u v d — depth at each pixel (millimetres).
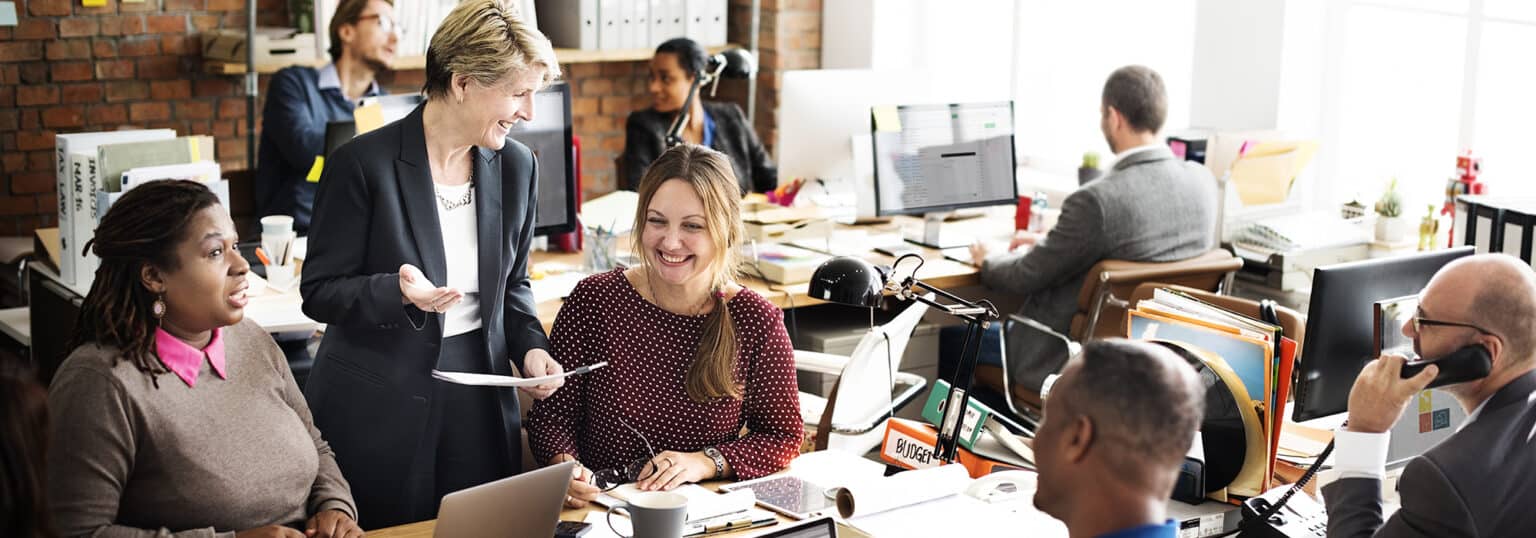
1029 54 6133
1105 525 1544
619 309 2676
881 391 3365
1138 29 5621
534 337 2779
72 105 5805
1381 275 2877
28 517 1530
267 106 4980
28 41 5672
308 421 2387
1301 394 2861
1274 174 4445
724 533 2371
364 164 2539
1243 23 4969
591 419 2707
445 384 2676
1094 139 5883
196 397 2131
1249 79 4980
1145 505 1533
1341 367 2865
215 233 2094
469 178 2680
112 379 2029
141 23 5832
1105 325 3953
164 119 5965
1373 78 4859
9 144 5746
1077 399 1542
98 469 2016
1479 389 2275
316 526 2291
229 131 6102
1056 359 4035
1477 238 3551
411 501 2680
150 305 2074
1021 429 3053
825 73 4781
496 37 2488
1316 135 4957
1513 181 4449
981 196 4801
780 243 4520
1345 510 2301
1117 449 1514
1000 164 4828
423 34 5895
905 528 2395
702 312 2668
